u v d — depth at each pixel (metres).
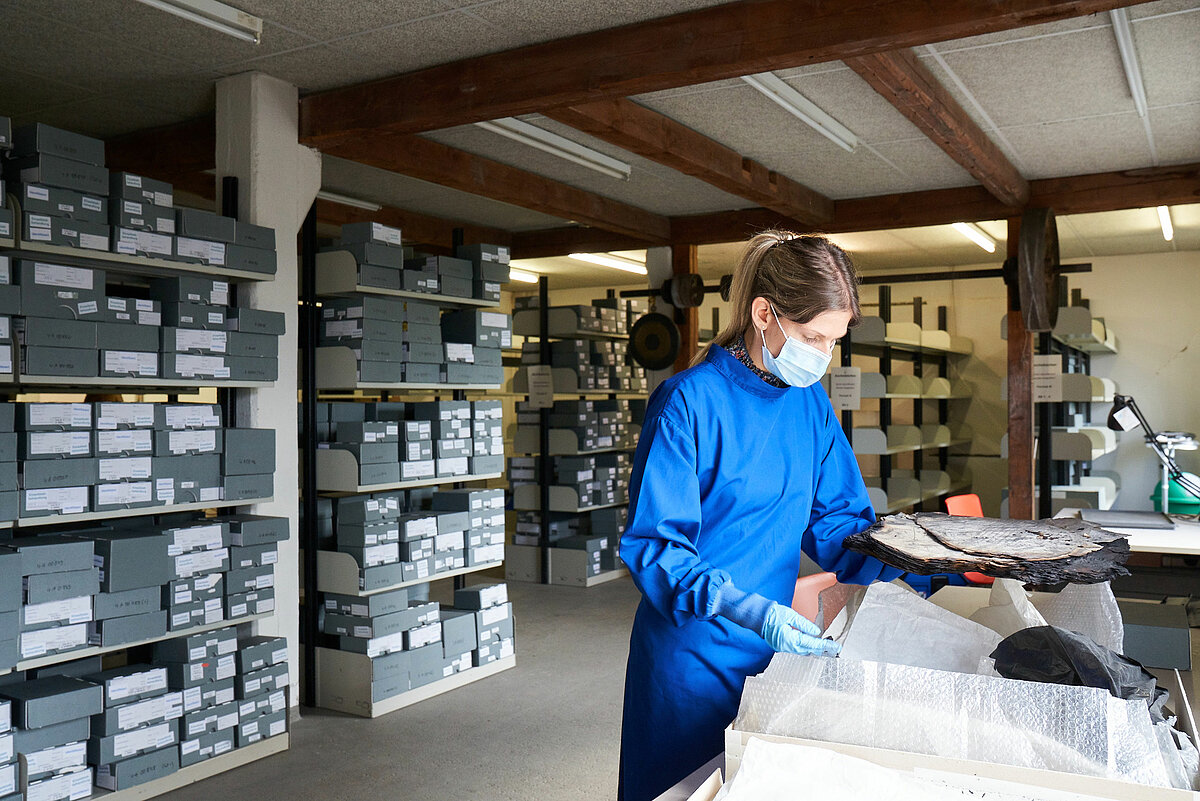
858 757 1.12
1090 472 8.04
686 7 3.11
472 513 4.51
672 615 1.45
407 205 6.41
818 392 1.76
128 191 3.03
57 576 2.79
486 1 3.04
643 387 7.75
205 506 3.27
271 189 3.77
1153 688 1.27
